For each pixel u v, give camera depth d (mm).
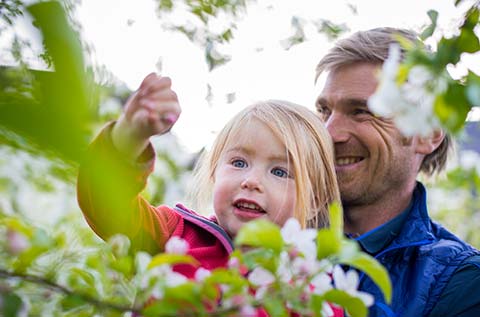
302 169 1718
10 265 935
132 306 895
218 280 824
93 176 609
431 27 924
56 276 949
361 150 2016
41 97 523
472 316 1755
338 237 815
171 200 2361
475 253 1880
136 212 1417
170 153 2441
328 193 1878
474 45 831
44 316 938
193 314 809
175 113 1114
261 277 855
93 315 946
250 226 808
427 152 2084
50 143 518
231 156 1714
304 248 867
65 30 540
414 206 2041
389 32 2096
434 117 789
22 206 1220
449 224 4398
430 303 1776
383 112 793
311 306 843
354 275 884
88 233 1307
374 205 2049
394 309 1789
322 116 2145
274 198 1650
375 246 1939
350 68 2068
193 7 1870
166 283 841
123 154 1103
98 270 959
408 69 798
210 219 1800
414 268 1868
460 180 2174
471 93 780
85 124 530
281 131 1719
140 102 1096
